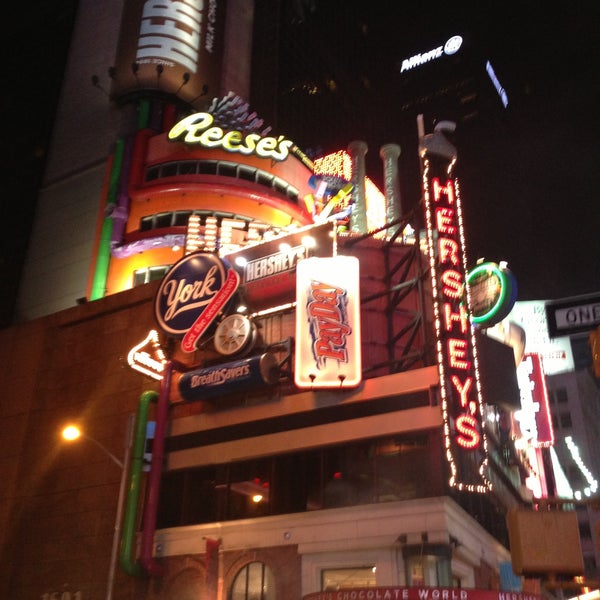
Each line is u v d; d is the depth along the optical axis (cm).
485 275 3453
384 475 2845
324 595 2209
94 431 3694
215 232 4412
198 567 3055
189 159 5481
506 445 4038
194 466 3278
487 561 3262
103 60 6931
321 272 3231
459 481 2731
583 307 851
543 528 879
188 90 6544
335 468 2964
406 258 3450
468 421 2809
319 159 5678
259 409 3222
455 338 2938
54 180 6562
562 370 11362
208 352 3550
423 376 2909
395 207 5034
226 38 7312
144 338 3803
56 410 3897
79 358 3988
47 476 3719
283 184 5531
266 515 3023
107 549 3303
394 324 3412
